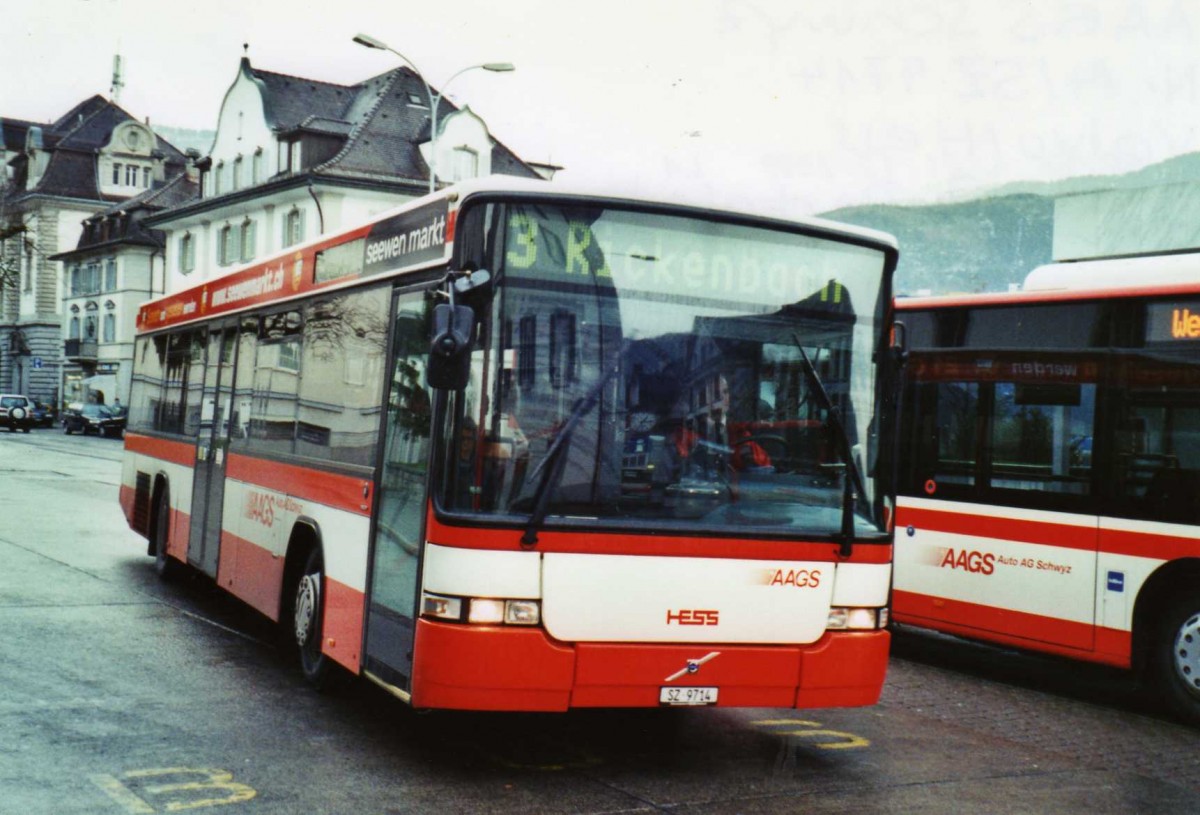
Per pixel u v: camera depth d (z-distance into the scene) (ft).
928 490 34.45
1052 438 31.53
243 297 34.88
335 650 24.93
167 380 43.50
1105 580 30.12
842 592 21.70
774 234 21.76
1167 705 29.17
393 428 22.66
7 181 260.21
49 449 139.54
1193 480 28.53
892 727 26.73
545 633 19.90
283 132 180.55
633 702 20.26
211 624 34.58
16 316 270.87
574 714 26.23
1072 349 31.24
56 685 26.35
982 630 32.86
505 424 19.97
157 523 43.75
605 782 21.15
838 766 23.02
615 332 20.62
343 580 24.76
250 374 33.42
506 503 19.85
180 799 19.12
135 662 29.07
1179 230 71.46
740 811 19.75
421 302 21.94
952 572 33.68
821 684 21.39
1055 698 31.37
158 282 236.63
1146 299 29.81
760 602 21.03
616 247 20.76
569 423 20.21
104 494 77.71
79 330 252.21
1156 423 29.35
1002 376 32.86
